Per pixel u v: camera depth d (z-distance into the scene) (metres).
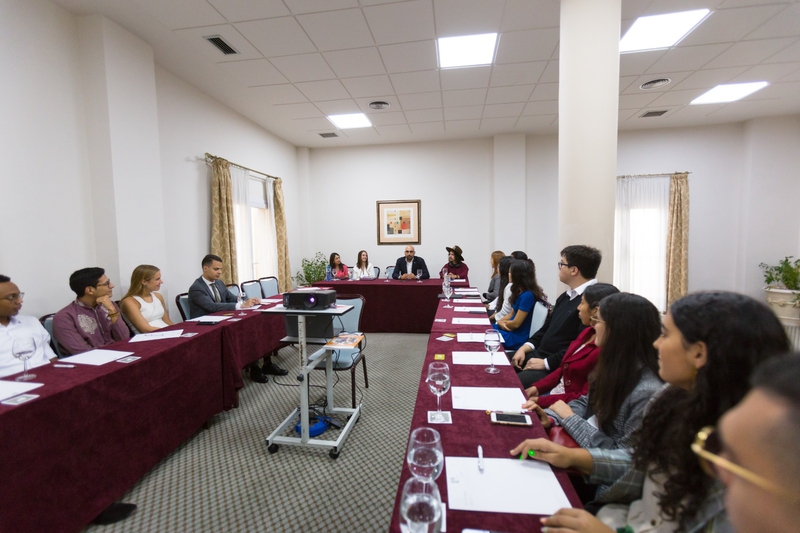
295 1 2.71
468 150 6.41
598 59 2.45
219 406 2.49
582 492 1.17
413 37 3.20
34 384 1.51
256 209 5.51
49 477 1.40
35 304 2.55
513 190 6.16
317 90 4.29
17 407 1.30
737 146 5.66
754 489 0.30
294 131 5.82
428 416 1.20
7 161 2.39
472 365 1.69
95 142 2.90
